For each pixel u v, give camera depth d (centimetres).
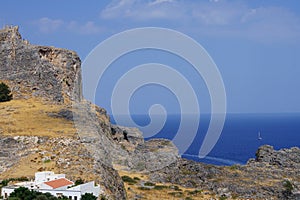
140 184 13812
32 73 16462
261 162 17200
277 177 15562
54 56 17462
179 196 13075
